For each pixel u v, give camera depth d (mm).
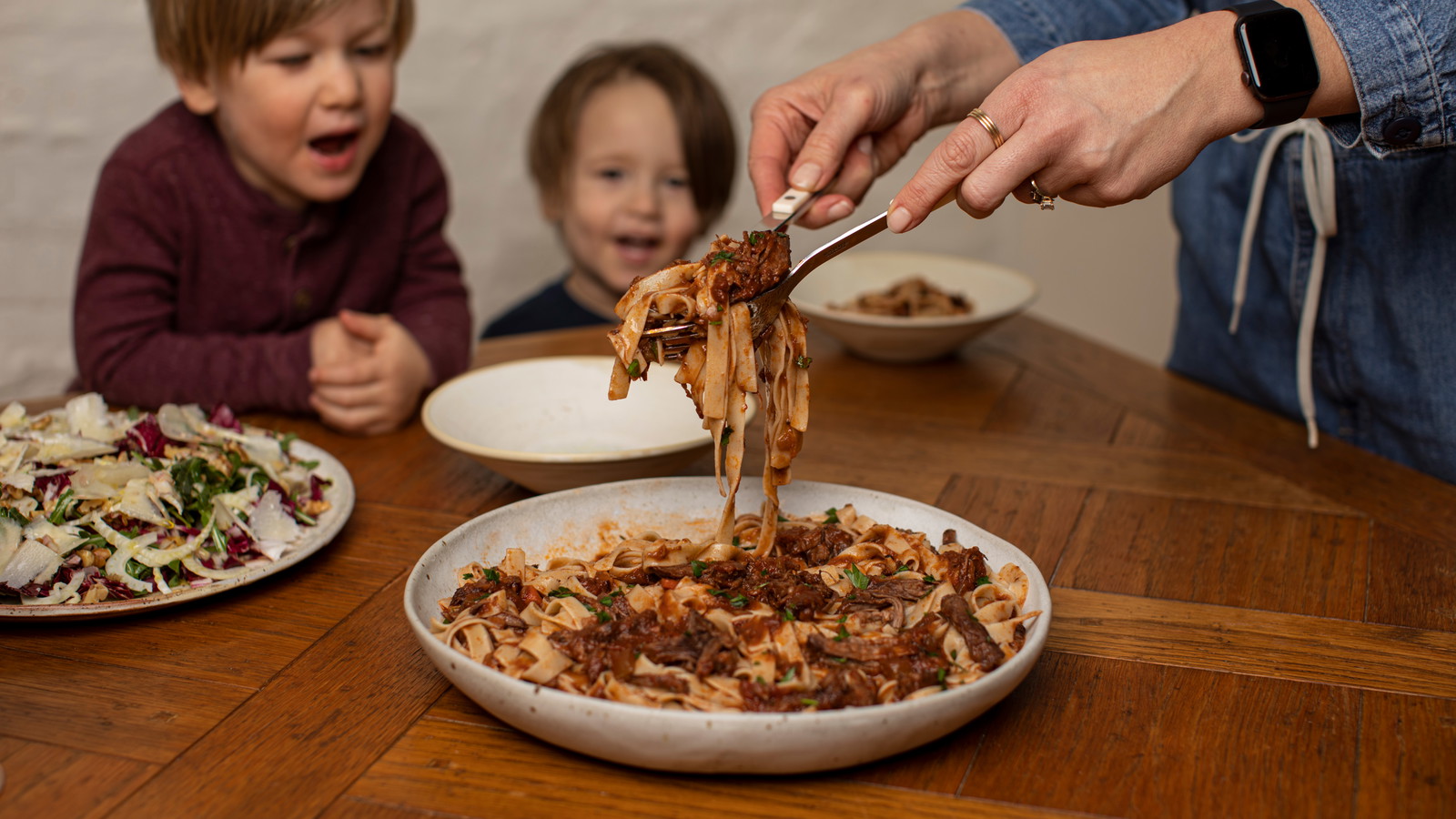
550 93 1852
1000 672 651
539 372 1038
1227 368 1193
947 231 2342
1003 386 1196
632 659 680
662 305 770
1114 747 683
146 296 1238
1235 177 1140
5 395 1930
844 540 820
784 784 657
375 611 797
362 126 1230
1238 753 681
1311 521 917
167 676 731
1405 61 798
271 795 649
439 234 1471
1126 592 826
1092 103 769
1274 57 782
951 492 962
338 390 1055
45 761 668
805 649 698
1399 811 647
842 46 2195
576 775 662
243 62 1177
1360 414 1092
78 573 782
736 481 787
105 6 1812
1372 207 1018
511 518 802
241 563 825
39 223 1875
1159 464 1015
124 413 927
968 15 1071
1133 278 2410
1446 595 823
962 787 657
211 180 1274
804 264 786
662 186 1791
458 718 700
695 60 2154
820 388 1188
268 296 1338
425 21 2014
